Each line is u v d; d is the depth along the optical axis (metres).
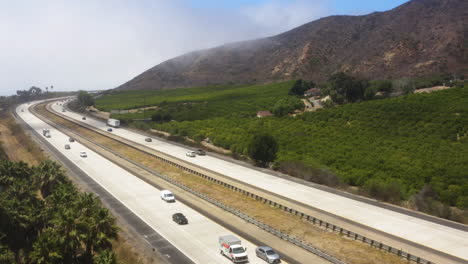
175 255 41.59
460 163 77.44
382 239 44.34
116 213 54.72
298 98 175.00
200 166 82.44
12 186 54.59
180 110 175.88
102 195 63.28
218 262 40.03
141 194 63.97
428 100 119.81
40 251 39.09
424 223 49.41
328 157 88.38
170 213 54.78
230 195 62.50
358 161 84.38
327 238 45.19
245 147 98.62
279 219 51.50
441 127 100.12
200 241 45.25
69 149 104.19
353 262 39.19
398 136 101.19
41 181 60.91
